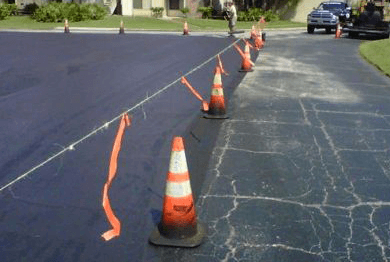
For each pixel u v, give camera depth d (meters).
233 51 15.62
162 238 3.47
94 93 8.49
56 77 10.08
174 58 13.45
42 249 3.39
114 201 4.15
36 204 4.07
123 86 9.15
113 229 3.54
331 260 3.29
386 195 4.36
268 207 4.07
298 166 5.05
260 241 3.52
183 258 3.28
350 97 8.68
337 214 3.97
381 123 6.84
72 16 30.17
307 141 5.92
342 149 5.63
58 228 3.68
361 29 22.67
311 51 16.55
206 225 3.74
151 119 6.81
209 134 6.17
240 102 8.11
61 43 17.59
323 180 4.68
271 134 6.21
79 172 4.78
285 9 38.97
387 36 23.06
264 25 32.66
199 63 12.48
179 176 3.39
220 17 36.44
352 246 3.47
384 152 5.55
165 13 36.94
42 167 4.90
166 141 5.82
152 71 10.98
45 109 7.32
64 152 5.36
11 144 5.62
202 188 4.44
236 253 3.35
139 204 4.11
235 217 3.88
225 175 4.77
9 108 7.34
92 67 11.51
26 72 10.70
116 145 3.70
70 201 4.14
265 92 9.01
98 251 3.36
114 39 19.56
